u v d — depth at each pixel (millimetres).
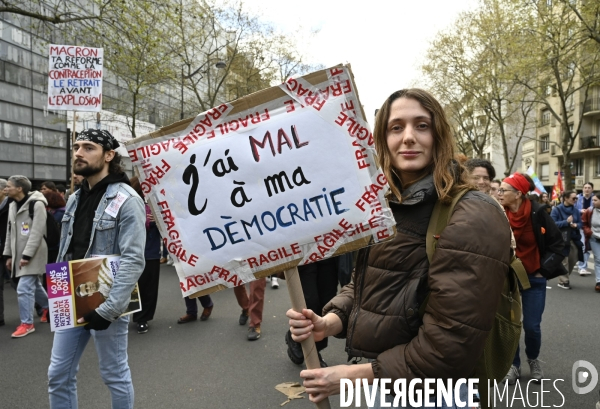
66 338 2555
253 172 1573
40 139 23688
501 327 1585
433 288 1362
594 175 31875
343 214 1523
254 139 1577
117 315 2482
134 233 2607
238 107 1587
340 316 1775
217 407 3398
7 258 5777
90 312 2457
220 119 1600
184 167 1603
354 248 1515
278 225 1558
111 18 10352
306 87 1554
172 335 5266
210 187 1592
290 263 1552
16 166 22141
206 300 5945
